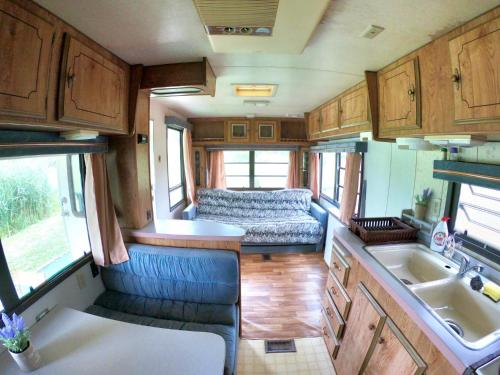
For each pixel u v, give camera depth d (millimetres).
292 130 4543
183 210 3906
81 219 1798
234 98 2619
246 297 2705
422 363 986
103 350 1104
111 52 1355
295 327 2264
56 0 843
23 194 1342
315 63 1503
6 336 958
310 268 3338
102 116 1309
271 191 4375
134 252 1848
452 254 1521
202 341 1166
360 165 2750
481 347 873
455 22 954
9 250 1261
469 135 994
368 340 1355
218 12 866
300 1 800
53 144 1292
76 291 1673
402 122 1354
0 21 755
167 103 2914
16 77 820
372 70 1592
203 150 4477
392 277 1300
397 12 910
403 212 1976
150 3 871
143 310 1780
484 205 1396
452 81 1018
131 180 1890
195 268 1792
